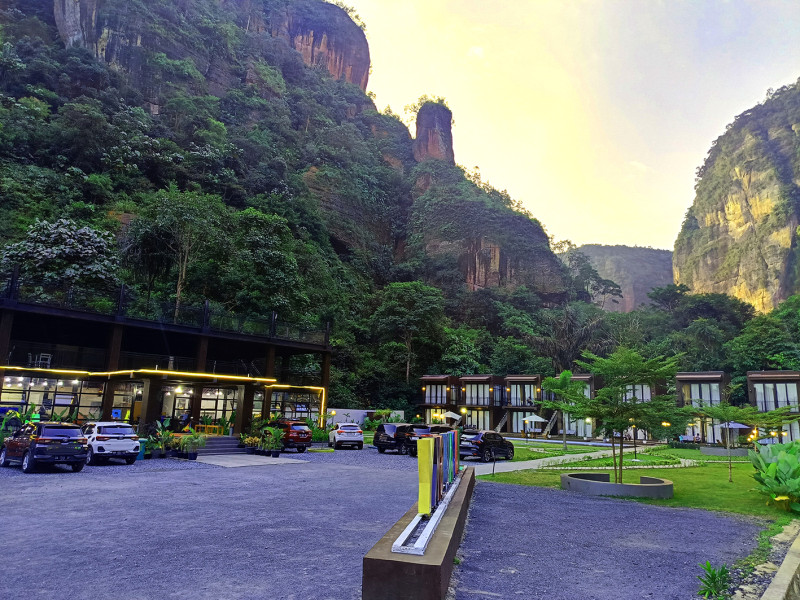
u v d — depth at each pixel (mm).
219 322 27812
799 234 146125
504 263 103312
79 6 77938
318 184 90000
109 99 66312
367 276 83688
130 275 40250
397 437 23969
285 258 44906
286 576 5406
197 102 81562
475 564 6203
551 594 5184
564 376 34469
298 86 121938
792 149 159125
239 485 12672
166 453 20234
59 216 47312
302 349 31953
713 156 188625
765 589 5551
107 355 25656
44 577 5281
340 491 11836
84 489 11656
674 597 5223
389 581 4230
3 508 9211
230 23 110375
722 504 11758
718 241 174875
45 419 22016
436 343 60656
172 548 6500
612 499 12203
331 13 154125
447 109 145250
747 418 17016
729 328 83250
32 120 56594
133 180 57219
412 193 119250
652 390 37219
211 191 64188
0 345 21750
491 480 15461
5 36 70625
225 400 31203
